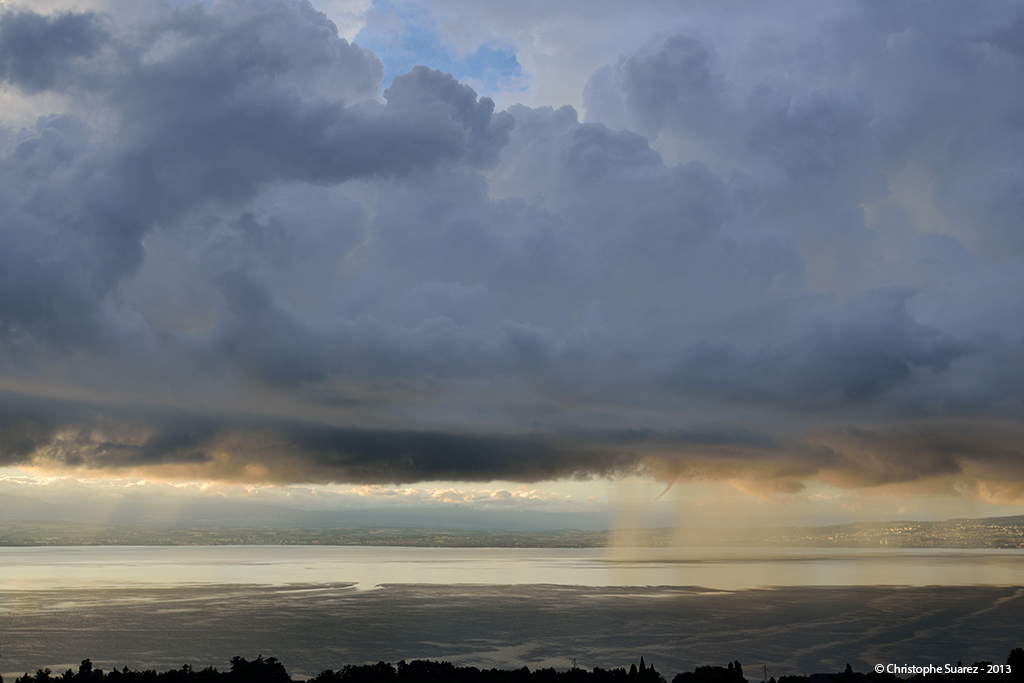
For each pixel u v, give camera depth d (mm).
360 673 178250
